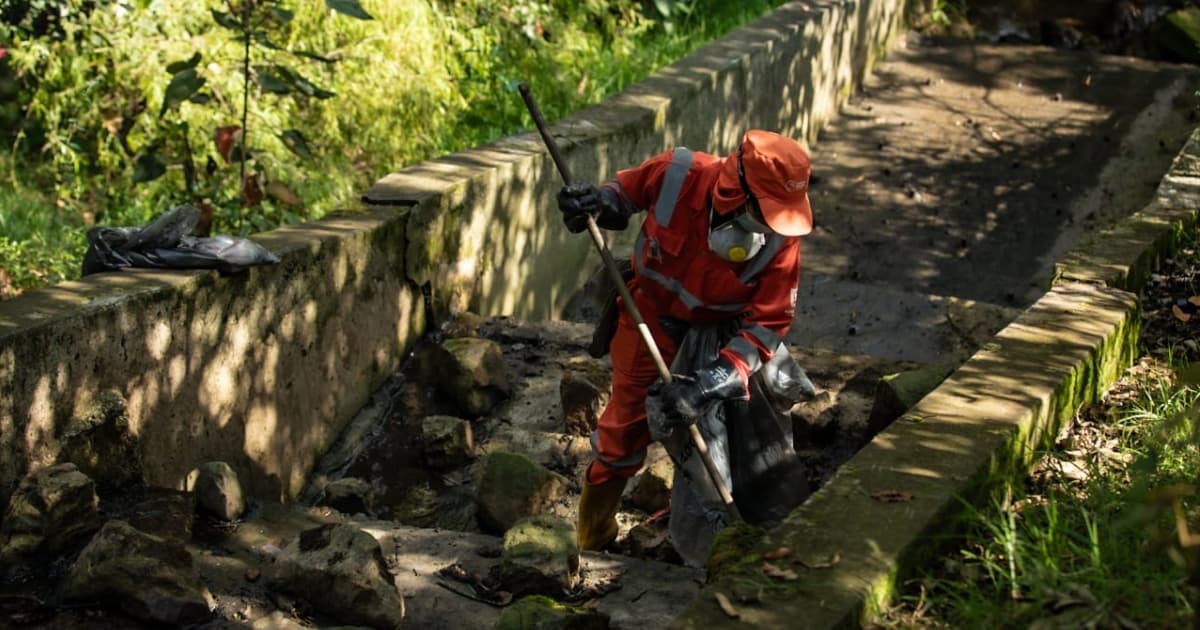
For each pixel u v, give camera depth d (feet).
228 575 14.39
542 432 19.99
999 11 42.37
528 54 31.71
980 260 30.01
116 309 15.29
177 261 16.71
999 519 12.43
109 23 25.85
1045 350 15.58
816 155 35.14
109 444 15.28
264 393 18.10
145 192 25.99
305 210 25.75
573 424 19.86
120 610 13.17
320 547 14.03
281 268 18.17
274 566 13.98
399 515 18.53
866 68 39.24
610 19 35.12
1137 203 32.35
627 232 29.30
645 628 13.78
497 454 18.20
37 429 14.42
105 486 15.34
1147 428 14.67
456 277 22.45
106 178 27.30
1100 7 41.57
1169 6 41.42
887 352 23.71
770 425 15.72
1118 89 38.17
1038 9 42.27
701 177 15.01
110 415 15.11
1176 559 10.65
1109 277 18.15
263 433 18.16
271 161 25.39
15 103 28.96
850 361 20.22
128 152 26.91
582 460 19.34
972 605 10.80
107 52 26.21
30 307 14.90
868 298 25.26
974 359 15.34
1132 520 11.00
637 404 16.17
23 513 13.82
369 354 20.53
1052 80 38.88
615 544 17.61
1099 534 12.07
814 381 19.74
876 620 10.76
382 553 15.15
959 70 39.91
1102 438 15.03
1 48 25.18
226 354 17.26
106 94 26.63
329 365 19.53
